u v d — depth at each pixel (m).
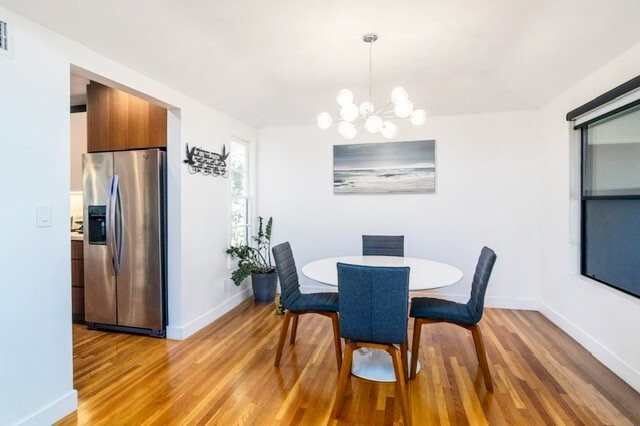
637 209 2.25
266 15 2.04
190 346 2.81
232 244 3.97
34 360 1.78
